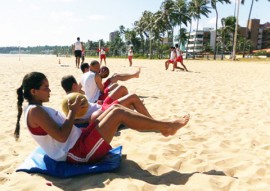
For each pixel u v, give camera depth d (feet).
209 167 12.00
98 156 11.25
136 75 24.18
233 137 16.33
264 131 17.48
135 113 11.09
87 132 11.12
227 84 39.55
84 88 19.56
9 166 12.46
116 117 10.93
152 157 13.08
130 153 13.53
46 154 11.60
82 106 12.39
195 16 216.13
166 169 11.76
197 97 29.01
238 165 12.16
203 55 278.46
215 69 70.33
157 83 39.37
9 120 20.27
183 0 227.20
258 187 10.37
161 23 235.61
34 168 11.18
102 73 23.79
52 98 27.76
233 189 10.22
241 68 75.72
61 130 10.19
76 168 11.05
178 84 38.60
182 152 13.91
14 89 33.60
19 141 15.90
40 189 10.00
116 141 15.53
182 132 17.19
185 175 11.22
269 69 72.13
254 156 13.26
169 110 23.09
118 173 11.44
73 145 11.04
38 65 80.07
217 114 21.99
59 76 47.29
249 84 39.93
